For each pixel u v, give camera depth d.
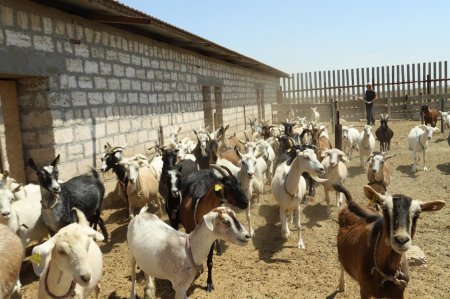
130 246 5.14
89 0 8.34
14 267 4.06
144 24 10.30
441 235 7.11
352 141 14.89
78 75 9.39
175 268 4.61
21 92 8.56
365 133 12.88
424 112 20.39
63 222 6.45
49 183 6.12
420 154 14.48
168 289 5.65
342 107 29.20
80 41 9.45
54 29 8.66
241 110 23.94
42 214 6.45
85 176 7.58
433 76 27.34
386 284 3.77
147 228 4.99
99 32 10.20
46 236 7.04
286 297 5.33
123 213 9.59
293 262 6.46
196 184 6.86
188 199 6.59
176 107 14.73
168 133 14.01
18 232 6.07
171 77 14.34
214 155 10.79
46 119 8.55
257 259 6.64
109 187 10.19
